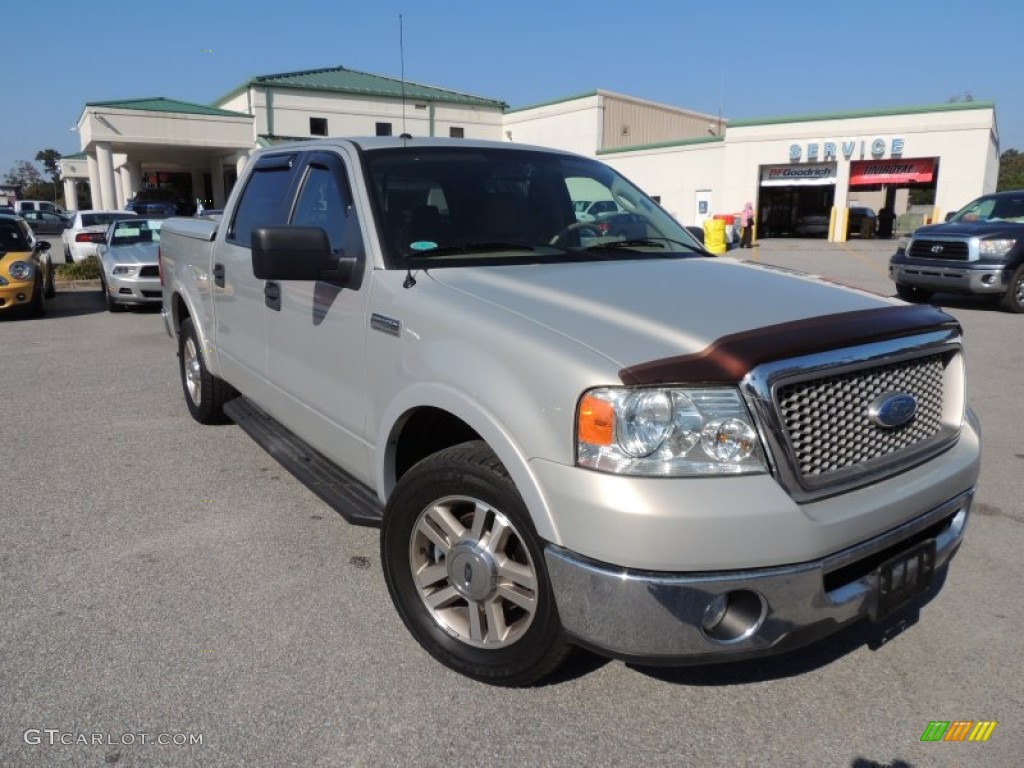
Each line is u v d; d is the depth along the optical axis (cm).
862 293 327
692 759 268
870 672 317
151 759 262
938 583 380
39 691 295
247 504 471
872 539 264
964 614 359
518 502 270
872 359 269
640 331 265
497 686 301
